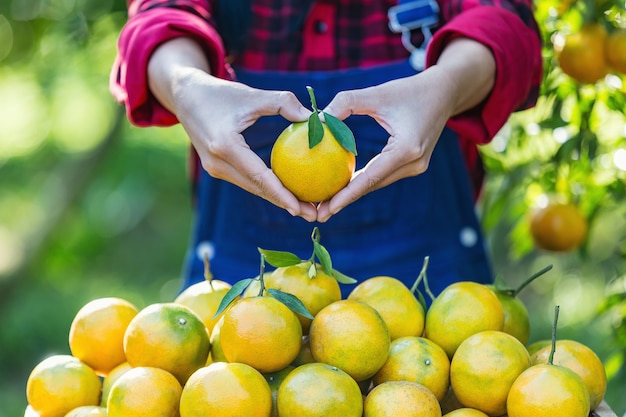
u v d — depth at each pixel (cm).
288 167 114
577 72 152
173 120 135
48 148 561
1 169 565
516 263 439
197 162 160
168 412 111
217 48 134
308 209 117
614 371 165
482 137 135
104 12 261
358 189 116
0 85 539
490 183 188
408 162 118
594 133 162
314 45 148
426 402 110
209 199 154
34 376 119
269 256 118
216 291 124
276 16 147
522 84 133
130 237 604
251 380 109
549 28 158
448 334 118
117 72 140
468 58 127
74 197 381
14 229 525
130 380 112
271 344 111
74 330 121
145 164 566
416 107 119
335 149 114
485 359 113
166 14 135
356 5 147
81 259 554
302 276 119
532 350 123
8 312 475
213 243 154
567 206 168
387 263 147
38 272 516
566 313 403
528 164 172
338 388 109
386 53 147
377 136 145
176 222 612
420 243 147
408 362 115
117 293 543
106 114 529
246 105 117
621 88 159
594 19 151
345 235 148
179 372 115
